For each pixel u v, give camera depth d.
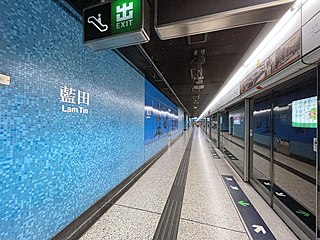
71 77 1.83
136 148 3.87
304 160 2.71
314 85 2.25
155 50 3.03
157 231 1.86
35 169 1.41
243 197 2.73
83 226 1.94
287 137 3.12
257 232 1.86
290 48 1.69
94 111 2.27
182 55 3.23
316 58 1.35
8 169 1.20
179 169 4.34
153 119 5.53
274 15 1.19
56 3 1.63
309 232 1.67
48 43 1.54
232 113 6.76
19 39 1.28
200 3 1.26
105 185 2.53
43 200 1.49
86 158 2.09
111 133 2.73
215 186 3.20
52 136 1.58
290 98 2.88
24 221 1.31
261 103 3.97
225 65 3.78
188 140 11.55
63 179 1.72
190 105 13.73
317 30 1.28
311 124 2.43
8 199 1.20
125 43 1.52
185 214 2.21
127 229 1.89
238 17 1.22
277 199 2.35
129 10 1.36
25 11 1.33
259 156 4.00
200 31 1.43
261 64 2.45
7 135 1.19
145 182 3.38
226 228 1.92
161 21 1.38
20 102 1.28
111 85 2.74
